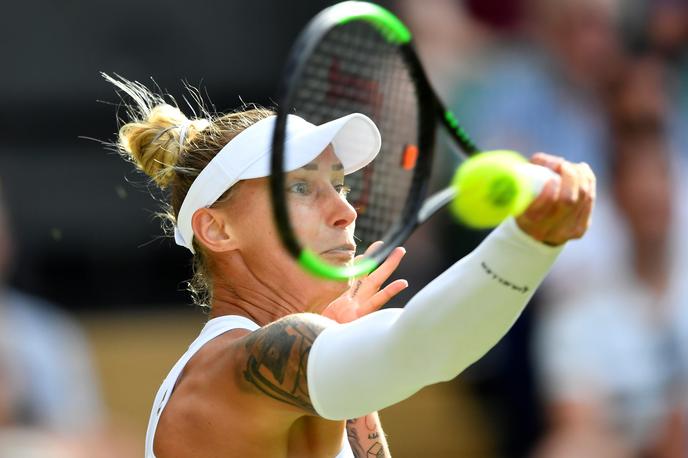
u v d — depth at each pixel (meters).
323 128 9.29
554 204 7.34
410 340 7.57
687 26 21.58
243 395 8.54
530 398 19.22
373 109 11.67
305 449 9.19
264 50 23.69
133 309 22.48
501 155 7.47
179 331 22.16
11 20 22.75
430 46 21.91
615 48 21.06
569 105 20.89
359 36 11.61
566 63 21.33
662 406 18.00
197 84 23.45
